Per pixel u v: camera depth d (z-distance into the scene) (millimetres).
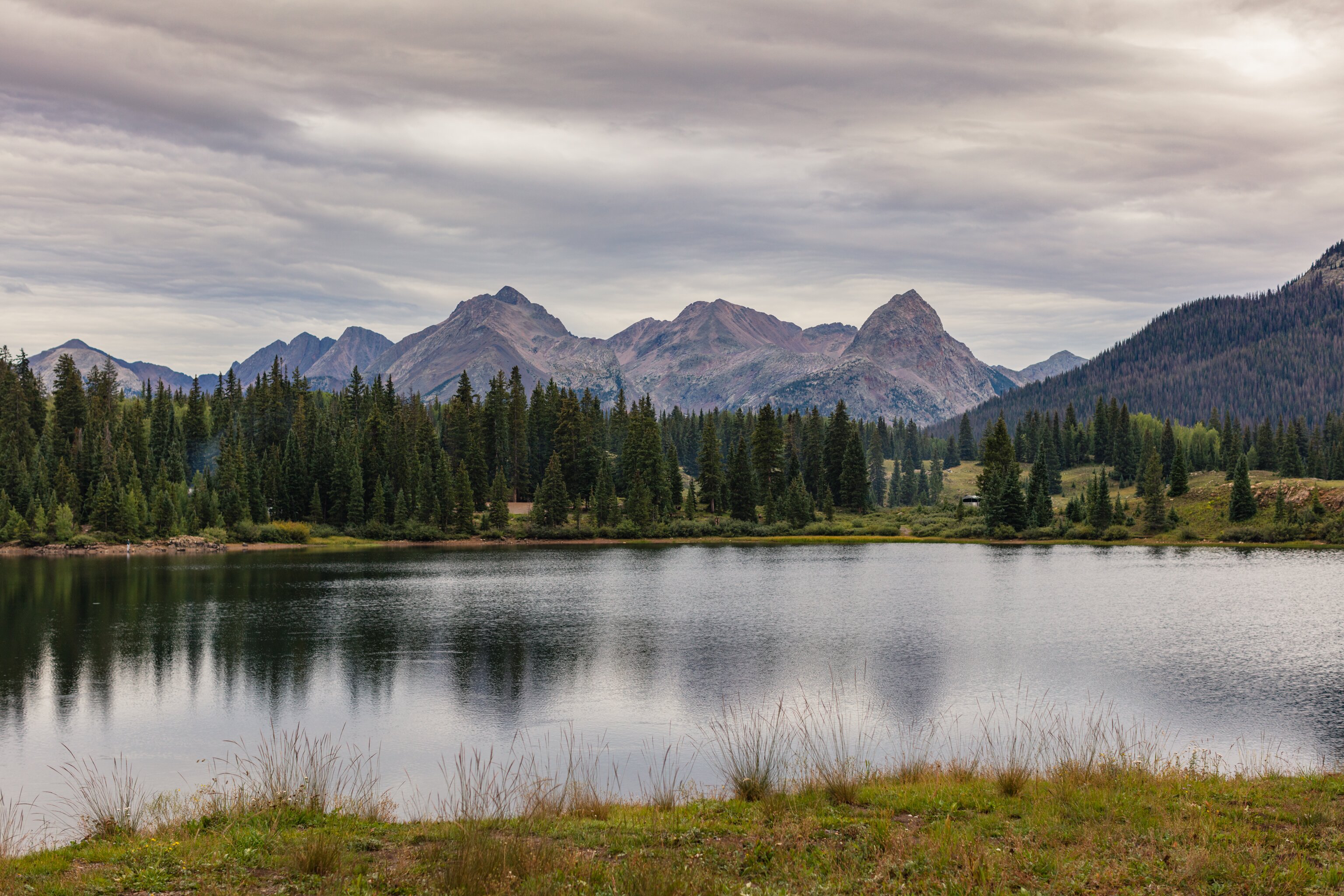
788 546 158125
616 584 97625
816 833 17672
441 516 167250
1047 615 72750
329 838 17578
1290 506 157750
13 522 143000
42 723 40688
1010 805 19453
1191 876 14461
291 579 102000
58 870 16094
